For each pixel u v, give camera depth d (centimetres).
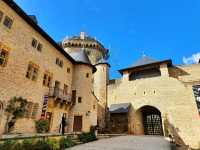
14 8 1602
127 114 3306
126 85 3834
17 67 1596
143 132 3547
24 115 1611
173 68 3694
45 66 2031
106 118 3559
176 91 3203
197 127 2783
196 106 2923
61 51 2384
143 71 3956
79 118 2423
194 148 2673
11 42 1550
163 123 3112
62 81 2372
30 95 1730
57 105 2138
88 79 2748
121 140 1798
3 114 1390
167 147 1319
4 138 862
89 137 1705
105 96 3888
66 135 1427
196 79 3303
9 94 1470
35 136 1077
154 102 3338
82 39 5269
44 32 1984
